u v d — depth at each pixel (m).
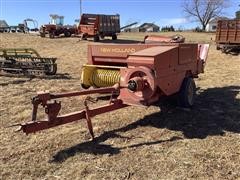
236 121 7.82
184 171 5.39
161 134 6.89
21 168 5.41
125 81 6.82
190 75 8.74
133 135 6.80
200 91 10.88
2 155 5.82
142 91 6.64
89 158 5.77
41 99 5.61
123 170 5.39
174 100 8.72
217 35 22.67
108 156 5.83
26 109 8.45
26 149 6.05
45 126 5.73
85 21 32.75
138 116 7.96
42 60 13.36
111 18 34.09
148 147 6.22
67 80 12.52
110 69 8.81
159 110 8.42
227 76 13.77
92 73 9.01
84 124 7.31
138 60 6.75
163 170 5.41
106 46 8.64
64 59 19.34
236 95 10.34
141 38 38.00
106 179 5.13
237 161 5.74
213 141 6.56
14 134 6.74
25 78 12.71
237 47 21.58
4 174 5.24
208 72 14.78
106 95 9.67
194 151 6.09
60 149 6.08
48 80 12.44
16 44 28.02
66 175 5.23
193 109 8.64
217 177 5.23
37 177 5.18
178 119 7.84
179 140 6.58
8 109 8.45
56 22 43.69
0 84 11.41
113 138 6.61
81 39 32.78
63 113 8.16
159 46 7.70
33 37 34.25
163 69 7.01
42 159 5.71
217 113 8.40
